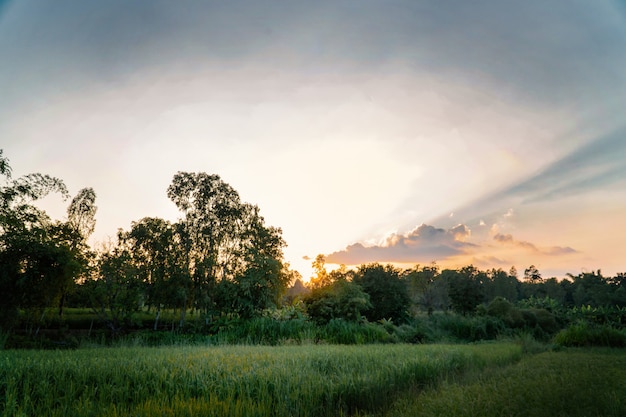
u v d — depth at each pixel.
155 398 5.70
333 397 6.18
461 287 47.72
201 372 7.01
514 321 31.11
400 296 33.75
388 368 7.91
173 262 35.22
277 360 8.93
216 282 34.03
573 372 9.24
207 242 36.25
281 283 29.81
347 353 10.51
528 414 5.66
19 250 22.23
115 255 29.28
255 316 24.42
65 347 18.61
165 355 9.73
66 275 23.58
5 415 5.06
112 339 20.59
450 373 9.02
